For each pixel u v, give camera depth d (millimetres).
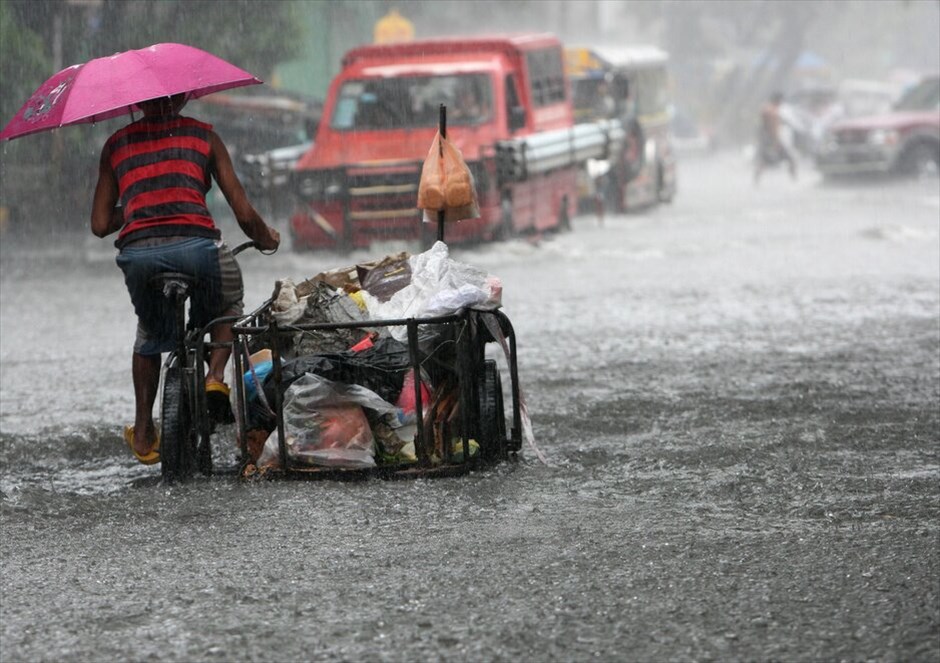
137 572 13055
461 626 11172
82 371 26750
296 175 49031
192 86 17312
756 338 29203
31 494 16516
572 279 41188
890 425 20078
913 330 29938
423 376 17391
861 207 67188
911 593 11742
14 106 57531
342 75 51250
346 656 10562
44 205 60281
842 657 10297
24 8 58406
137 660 10602
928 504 15211
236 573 12906
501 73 50719
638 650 10555
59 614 11750
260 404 17391
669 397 22594
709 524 14469
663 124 73625
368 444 16969
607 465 17719
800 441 18984
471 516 15008
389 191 48375
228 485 16688
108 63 17375
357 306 17688
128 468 18703
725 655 10406
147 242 17078
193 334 17281
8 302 37469
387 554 13461
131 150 17312
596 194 60969
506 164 47938
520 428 18156
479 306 17281
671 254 48281
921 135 79938
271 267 45375
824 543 13508
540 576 12516
